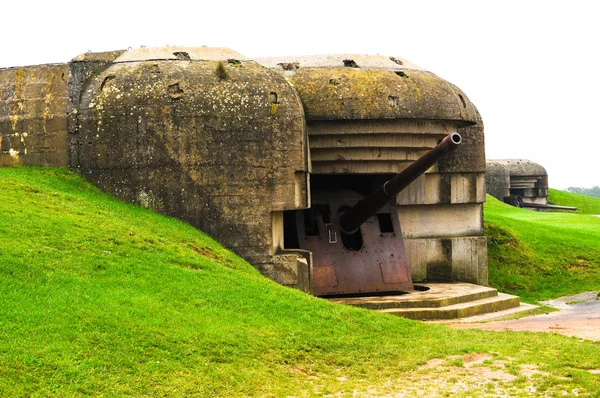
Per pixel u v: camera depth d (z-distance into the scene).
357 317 11.23
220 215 14.89
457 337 11.01
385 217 18.23
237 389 8.05
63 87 15.72
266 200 14.94
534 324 13.54
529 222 28.02
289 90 15.27
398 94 17.30
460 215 20.47
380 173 18.06
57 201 13.23
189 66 15.48
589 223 32.16
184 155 14.91
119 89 15.20
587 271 23.11
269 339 9.52
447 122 18.11
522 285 22.25
